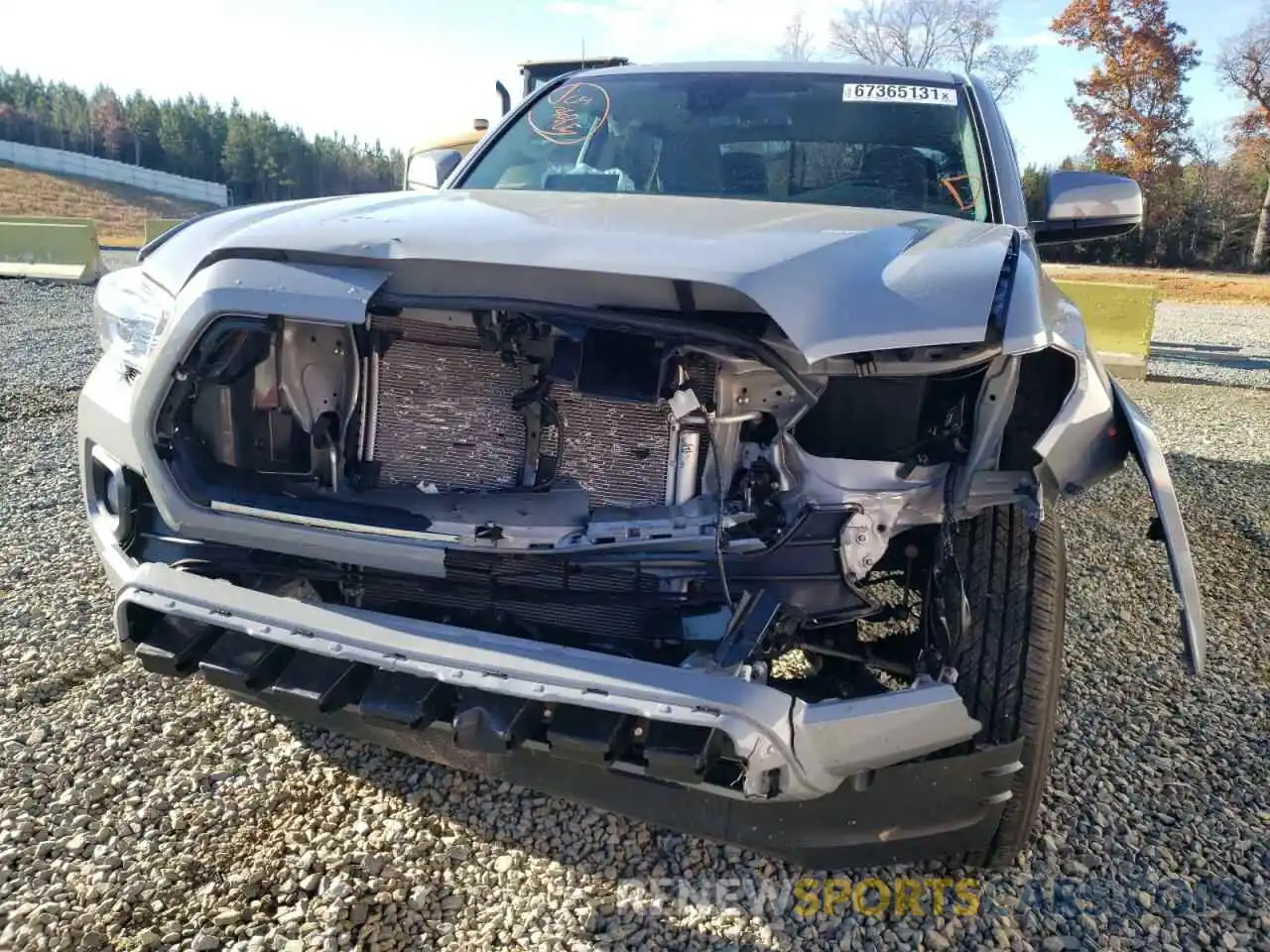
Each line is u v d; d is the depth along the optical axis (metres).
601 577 2.19
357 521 2.14
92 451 2.64
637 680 1.88
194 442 2.28
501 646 1.97
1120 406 2.35
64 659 3.31
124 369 2.56
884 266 2.02
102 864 2.36
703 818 2.15
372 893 2.32
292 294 2.05
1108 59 42.06
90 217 57.56
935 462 2.20
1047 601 2.25
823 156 3.26
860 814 2.12
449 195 2.84
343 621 2.06
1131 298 11.10
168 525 2.27
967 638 2.25
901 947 2.22
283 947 2.13
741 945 2.21
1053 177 3.31
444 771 2.81
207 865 2.38
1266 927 2.30
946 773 2.09
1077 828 2.65
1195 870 2.50
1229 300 26.23
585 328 2.07
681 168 3.30
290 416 2.37
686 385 2.13
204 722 2.99
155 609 2.16
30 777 2.66
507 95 7.45
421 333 2.28
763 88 3.58
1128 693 3.43
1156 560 4.81
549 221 2.26
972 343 1.94
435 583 2.26
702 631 2.13
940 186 3.13
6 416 6.87
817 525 2.18
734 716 1.83
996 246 2.23
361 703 2.01
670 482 2.19
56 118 99.19
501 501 2.20
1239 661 3.72
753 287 1.89
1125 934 2.27
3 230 16.89
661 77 3.72
